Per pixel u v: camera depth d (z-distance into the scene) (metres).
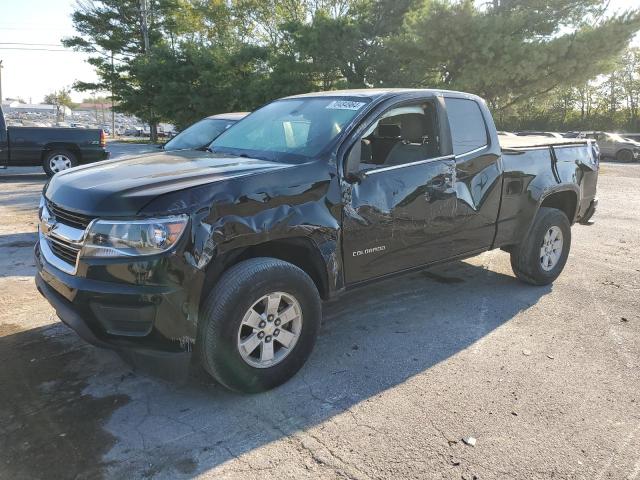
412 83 22.56
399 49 21.86
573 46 19.39
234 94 29.47
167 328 2.86
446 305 4.94
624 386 3.53
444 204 4.24
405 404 3.24
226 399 3.25
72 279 2.92
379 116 3.89
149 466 2.62
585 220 6.16
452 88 20.06
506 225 4.93
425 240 4.18
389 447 2.82
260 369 3.24
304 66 24.33
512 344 4.13
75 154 13.58
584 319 4.68
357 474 2.61
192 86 31.25
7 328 4.18
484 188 4.59
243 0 41.03
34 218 8.45
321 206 3.43
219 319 2.97
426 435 2.93
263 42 42.72
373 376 3.57
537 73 19.94
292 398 3.27
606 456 2.80
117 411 3.09
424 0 23.20
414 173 4.01
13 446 2.74
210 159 3.73
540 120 47.78
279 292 3.22
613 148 27.94
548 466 2.71
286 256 3.50
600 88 48.62
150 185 2.98
